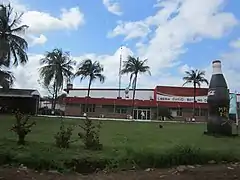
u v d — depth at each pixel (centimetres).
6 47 3947
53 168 943
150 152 1078
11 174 848
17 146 1097
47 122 2886
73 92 7644
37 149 1064
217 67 2288
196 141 1667
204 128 2809
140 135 1906
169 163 1052
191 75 6525
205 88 6881
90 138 1189
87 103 6750
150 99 7006
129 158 1036
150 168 1016
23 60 4266
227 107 2206
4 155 941
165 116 6228
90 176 925
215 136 2050
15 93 5600
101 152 1108
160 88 6906
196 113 6750
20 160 938
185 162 1076
